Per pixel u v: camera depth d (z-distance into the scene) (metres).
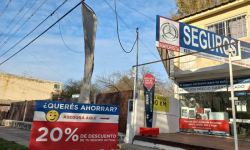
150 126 9.60
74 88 28.22
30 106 19.75
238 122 9.80
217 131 10.24
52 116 4.71
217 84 10.92
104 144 5.18
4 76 38.06
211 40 8.59
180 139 8.62
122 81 25.61
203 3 18.14
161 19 7.86
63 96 28.06
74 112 4.96
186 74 11.54
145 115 9.93
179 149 7.48
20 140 10.52
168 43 7.77
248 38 9.90
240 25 10.48
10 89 38.44
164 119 11.10
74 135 4.87
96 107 5.22
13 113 23.47
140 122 9.92
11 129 17.45
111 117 5.38
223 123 10.09
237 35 10.50
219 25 11.38
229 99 10.29
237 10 10.66
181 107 12.38
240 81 10.06
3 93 37.56
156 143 8.38
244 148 6.80
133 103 9.91
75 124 4.93
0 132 14.55
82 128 4.98
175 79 12.79
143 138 8.98
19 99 39.16
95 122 5.16
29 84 40.97
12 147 8.29
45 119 4.62
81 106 5.05
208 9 11.50
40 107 4.62
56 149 4.64
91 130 5.08
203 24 12.00
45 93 42.81
